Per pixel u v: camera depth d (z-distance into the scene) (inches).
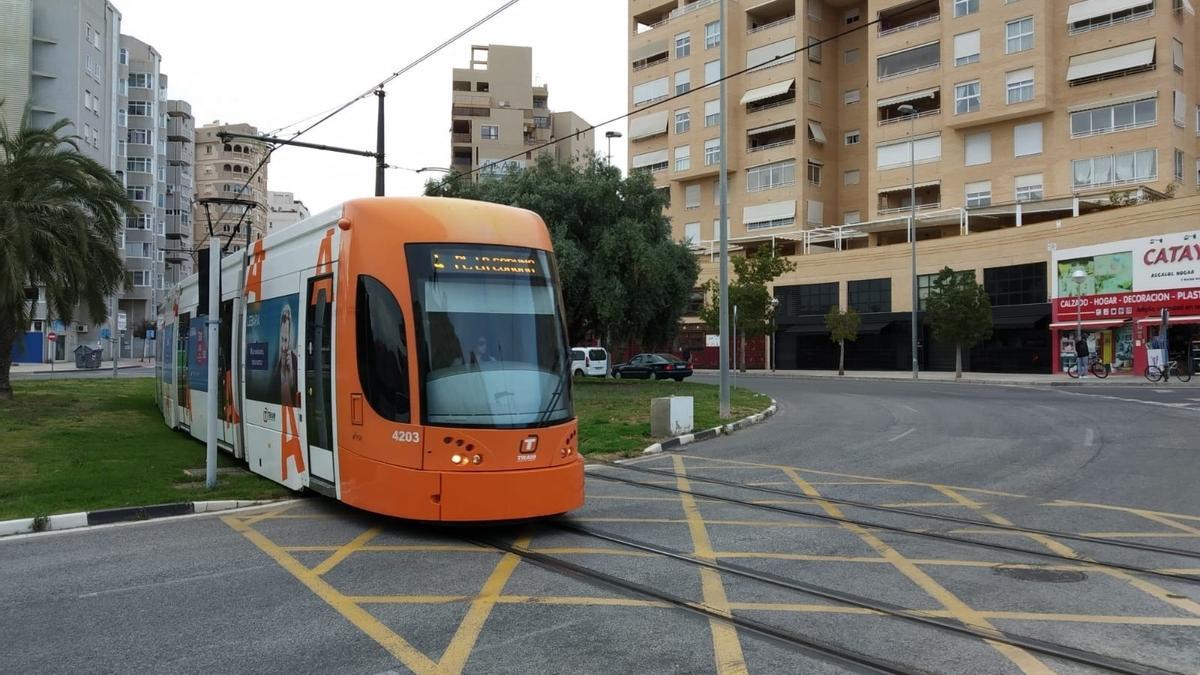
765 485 426.9
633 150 2485.2
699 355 2233.0
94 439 556.7
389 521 332.5
